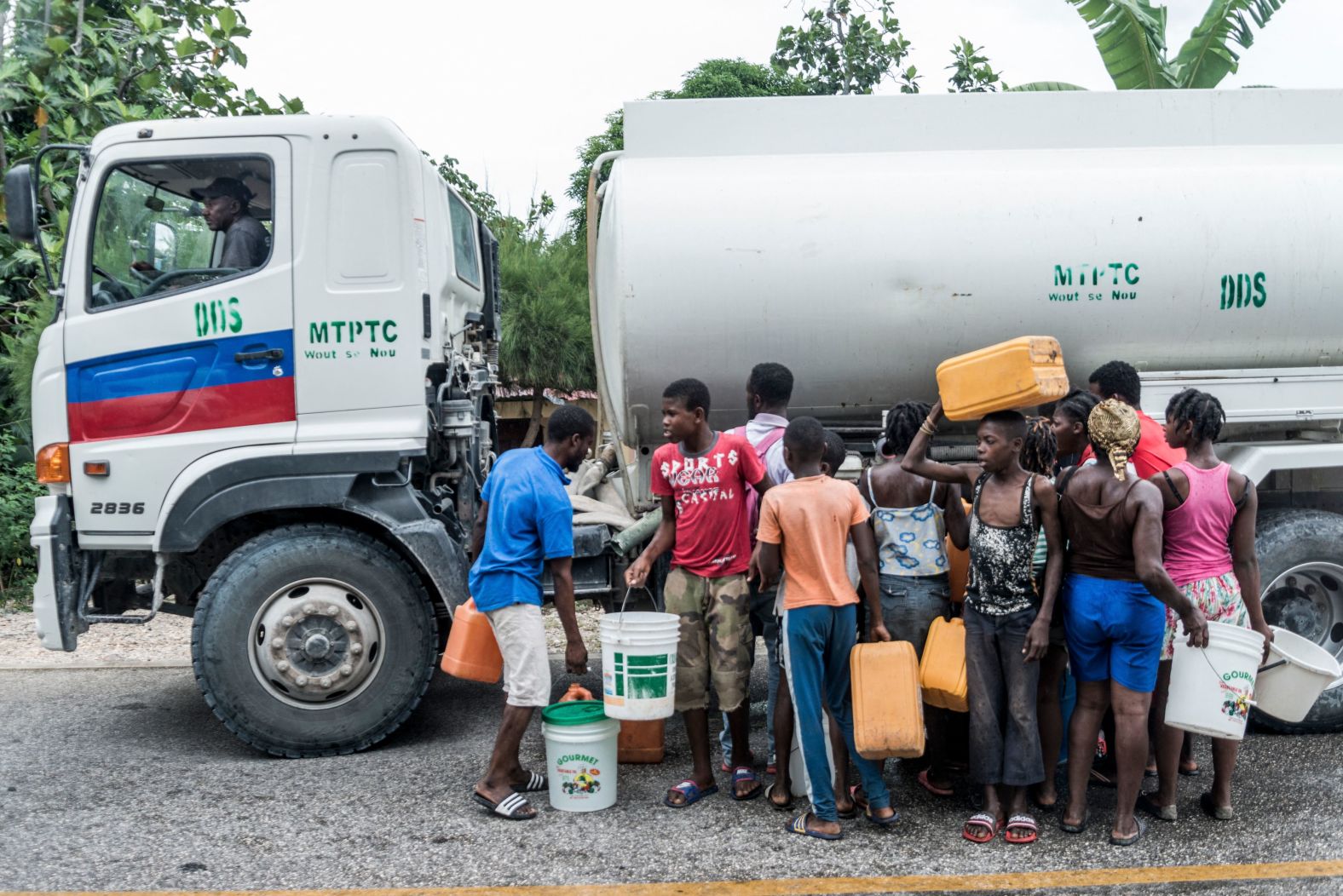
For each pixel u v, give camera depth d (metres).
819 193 4.98
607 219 5.44
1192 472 4.08
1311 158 5.26
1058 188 5.04
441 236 5.33
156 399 4.80
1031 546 3.82
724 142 5.20
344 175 4.82
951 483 4.08
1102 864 3.65
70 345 4.80
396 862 3.71
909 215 4.96
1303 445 5.11
